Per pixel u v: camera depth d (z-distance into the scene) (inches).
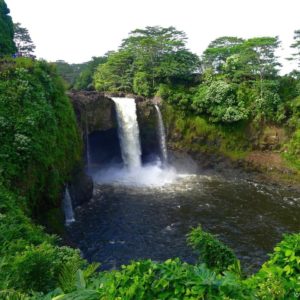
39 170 768.9
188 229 896.3
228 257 380.2
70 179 963.3
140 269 194.7
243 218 976.9
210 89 1485.0
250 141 1455.5
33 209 739.4
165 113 1507.1
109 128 1391.5
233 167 1434.5
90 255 757.9
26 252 332.8
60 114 955.3
